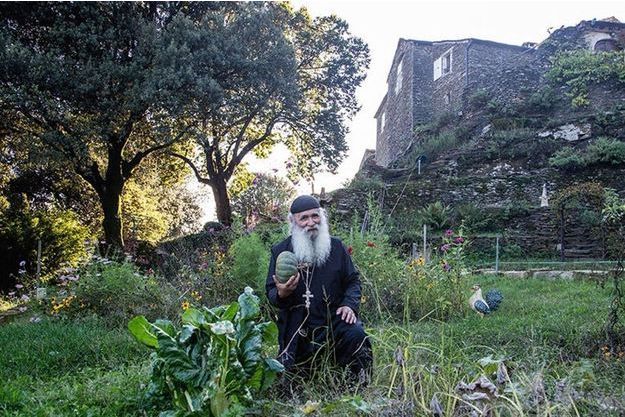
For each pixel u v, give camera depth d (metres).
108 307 6.80
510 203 18.22
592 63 22.41
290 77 18.59
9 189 19.70
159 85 15.31
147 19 18.19
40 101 14.83
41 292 7.68
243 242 7.39
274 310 5.78
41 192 20.62
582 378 2.82
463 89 25.66
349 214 17.70
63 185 20.84
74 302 7.02
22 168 18.80
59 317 6.80
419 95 28.67
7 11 16.45
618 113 20.53
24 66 14.96
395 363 2.97
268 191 9.30
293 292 3.57
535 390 2.40
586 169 19.12
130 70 15.88
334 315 3.59
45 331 5.76
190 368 2.63
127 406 3.17
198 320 2.68
